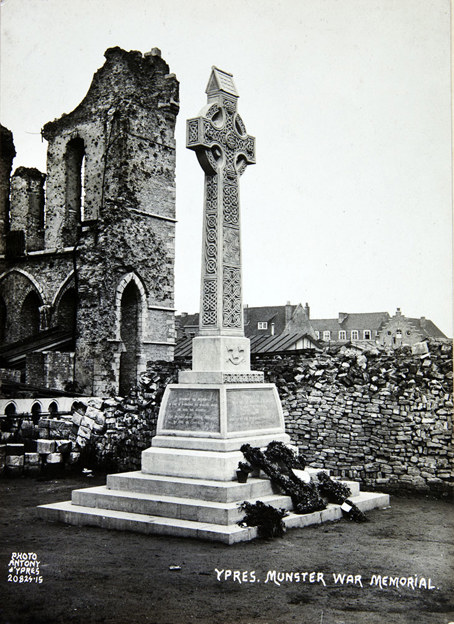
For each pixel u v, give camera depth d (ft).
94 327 99.14
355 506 38.04
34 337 101.86
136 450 56.18
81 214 117.39
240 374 39.96
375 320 140.56
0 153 116.78
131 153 104.22
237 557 30.12
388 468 47.32
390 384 48.98
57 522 37.24
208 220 41.34
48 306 110.42
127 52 107.14
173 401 40.16
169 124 111.04
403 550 31.68
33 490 49.62
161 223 108.06
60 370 88.38
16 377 78.33
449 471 45.62
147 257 104.99
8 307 116.06
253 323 152.56
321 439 49.93
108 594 25.77
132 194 103.65
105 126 109.19
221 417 37.99
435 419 46.70
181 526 33.35
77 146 116.78
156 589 26.30
